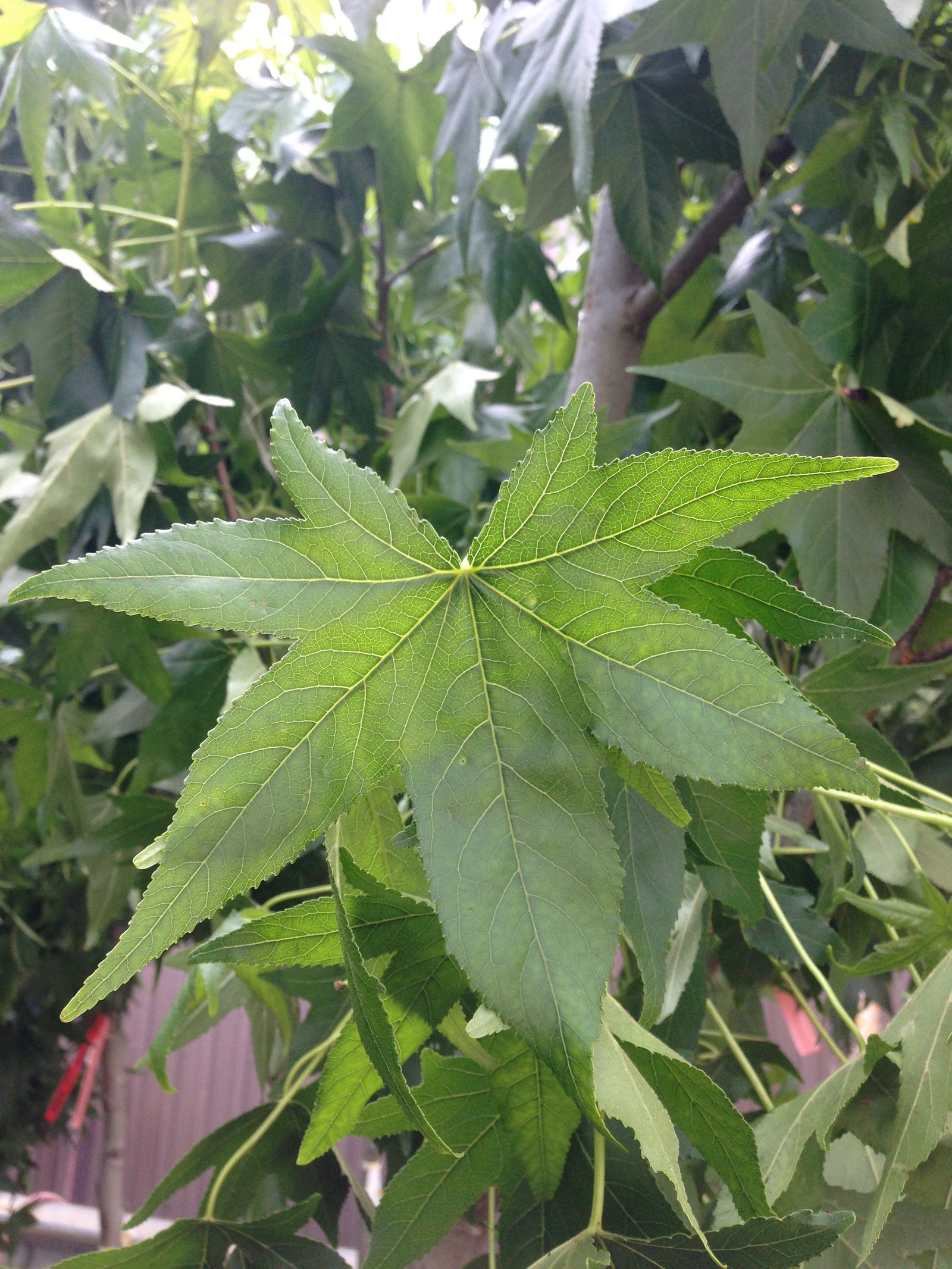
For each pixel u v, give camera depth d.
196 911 0.23
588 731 0.24
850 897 0.37
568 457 0.24
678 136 0.55
